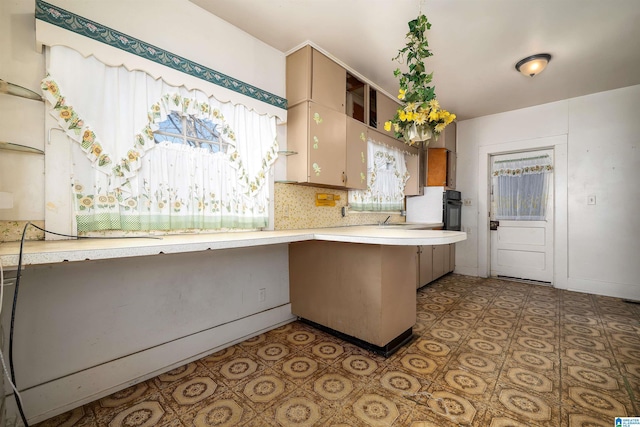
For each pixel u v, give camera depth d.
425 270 3.52
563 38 2.33
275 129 2.34
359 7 1.97
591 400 1.45
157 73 1.67
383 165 3.50
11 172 1.30
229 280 2.11
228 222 2.05
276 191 2.43
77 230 1.44
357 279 2.01
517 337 2.19
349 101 3.08
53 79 1.36
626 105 3.26
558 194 3.68
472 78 3.04
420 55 1.86
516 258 4.09
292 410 1.39
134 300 1.65
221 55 2.09
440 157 4.09
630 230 3.25
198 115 1.89
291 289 2.54
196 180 1.89
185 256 1.87
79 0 1.47
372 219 3.61
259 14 2.04
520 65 2.70
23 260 0.93
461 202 4.45
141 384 1.62
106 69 1.53
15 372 1.29
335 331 2.25
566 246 3.62
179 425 1.30
